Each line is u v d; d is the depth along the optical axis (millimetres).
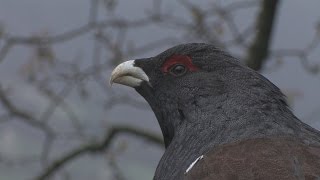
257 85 10016
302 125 9688
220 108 9992
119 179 20625
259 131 9453
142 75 10953
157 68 10844
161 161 10039
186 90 10469
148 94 10922
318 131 9648
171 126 10719
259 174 8398
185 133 10062
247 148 8867
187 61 10602
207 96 10242
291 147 8797
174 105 10594
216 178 8570
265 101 9844
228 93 10086
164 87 10727
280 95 9992
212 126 9828
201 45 10648
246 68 10250
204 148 9570
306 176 8211
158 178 9930
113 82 11078
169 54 10758
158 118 10930
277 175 8336
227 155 8797
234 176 8492
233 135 9547
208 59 10477
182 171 9438
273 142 8938
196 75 10453
